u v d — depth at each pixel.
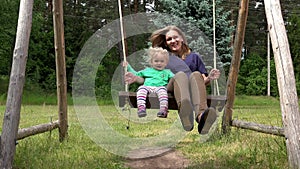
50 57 25.17
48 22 27.66
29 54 24.64
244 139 5.92
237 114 11.97
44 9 28.19
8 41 24.80
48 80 24.58
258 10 35.34
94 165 4.32
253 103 22.19
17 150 4.62
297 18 28.89
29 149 4.84
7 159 3.73
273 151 4.58
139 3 20.09
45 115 11.91
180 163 4.61
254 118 10.08
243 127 6.09
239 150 5.10
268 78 26.84
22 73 3.89
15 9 24.88
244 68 28.72
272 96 27.83
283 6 33.66
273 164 4.10
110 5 27.73
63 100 6.02
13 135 3.79
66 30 26.48
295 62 27.58
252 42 35.22
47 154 4.82
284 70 3.87
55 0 5.62
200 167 4.27
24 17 4.00
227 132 6.31
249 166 4.19
